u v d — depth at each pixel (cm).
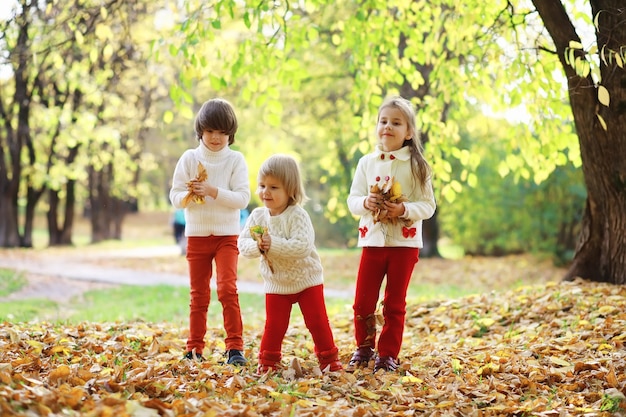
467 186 1852
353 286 1428
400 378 446
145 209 5869
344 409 376
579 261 760
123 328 641
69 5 838
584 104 668
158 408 344
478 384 441
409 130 494
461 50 723
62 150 2494
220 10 630
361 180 507
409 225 478
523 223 1827
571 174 1684
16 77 1927
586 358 485
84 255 2219
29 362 435
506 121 887
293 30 739
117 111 2242
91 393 371
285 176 461
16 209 2412
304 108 1767
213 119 504
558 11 633
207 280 518
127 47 1404
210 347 564
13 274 1370
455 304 749
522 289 764
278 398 389
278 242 451
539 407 388
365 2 777
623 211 708
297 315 891
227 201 502
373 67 796
